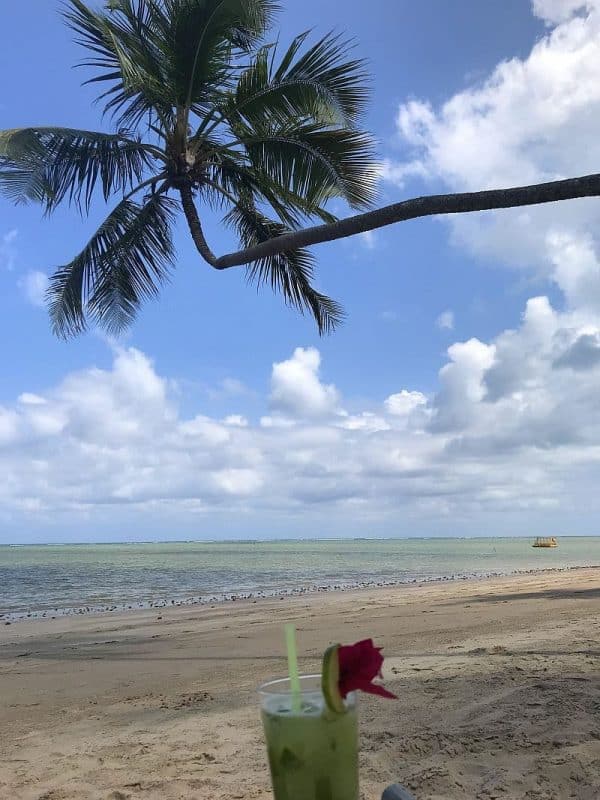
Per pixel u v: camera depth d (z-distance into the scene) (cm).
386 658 640
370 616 1115
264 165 895
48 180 830
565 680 490
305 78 813
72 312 970
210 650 834
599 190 498
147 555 8669
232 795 306
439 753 344
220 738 401
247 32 860
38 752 404
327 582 2736
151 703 526
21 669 780
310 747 121
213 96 847
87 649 929
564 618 899
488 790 297
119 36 815
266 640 891
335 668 119
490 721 394
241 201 998
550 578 2138
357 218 637
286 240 701
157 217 977
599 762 321
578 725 376
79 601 1978
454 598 1420
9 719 516
